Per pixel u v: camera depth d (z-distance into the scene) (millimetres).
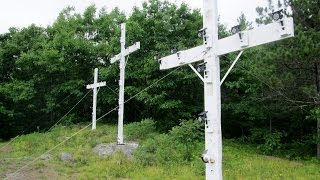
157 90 20938
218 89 8078
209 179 7996
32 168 12094
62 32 25344
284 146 19453
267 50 15820
